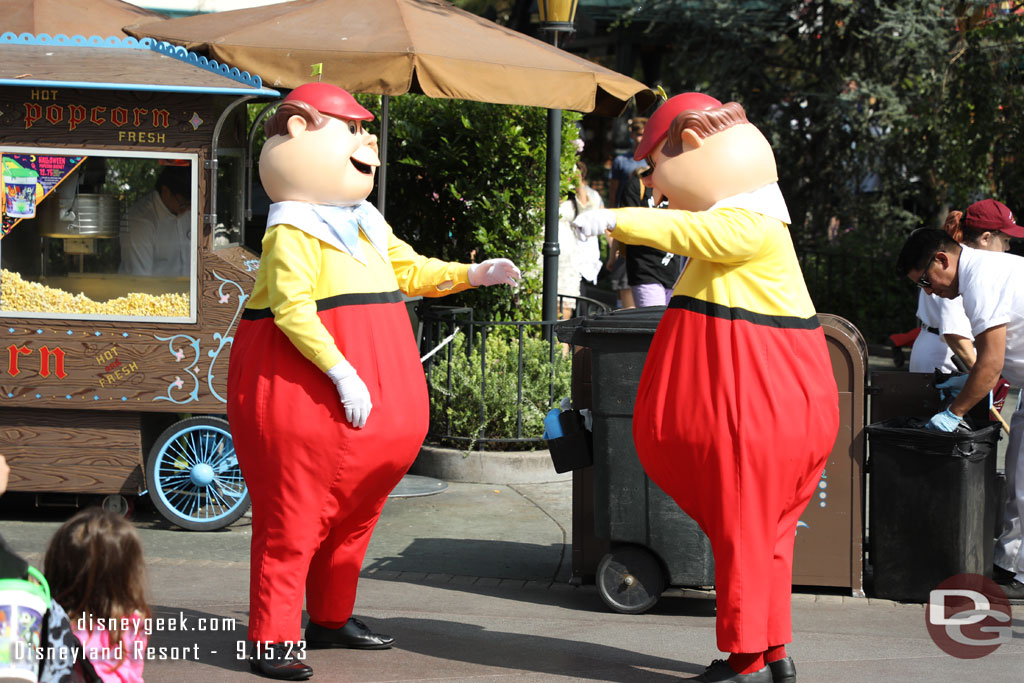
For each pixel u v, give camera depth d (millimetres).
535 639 5082
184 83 6223
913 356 6566
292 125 4371
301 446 4352
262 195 8453
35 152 6402
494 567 6176
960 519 5398
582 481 5789
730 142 4211
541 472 7852
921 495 5449
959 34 12516
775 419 4184
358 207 4539
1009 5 12297
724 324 4211
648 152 4344
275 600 4477
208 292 6426
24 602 2824
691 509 4391
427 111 9055
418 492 7496
